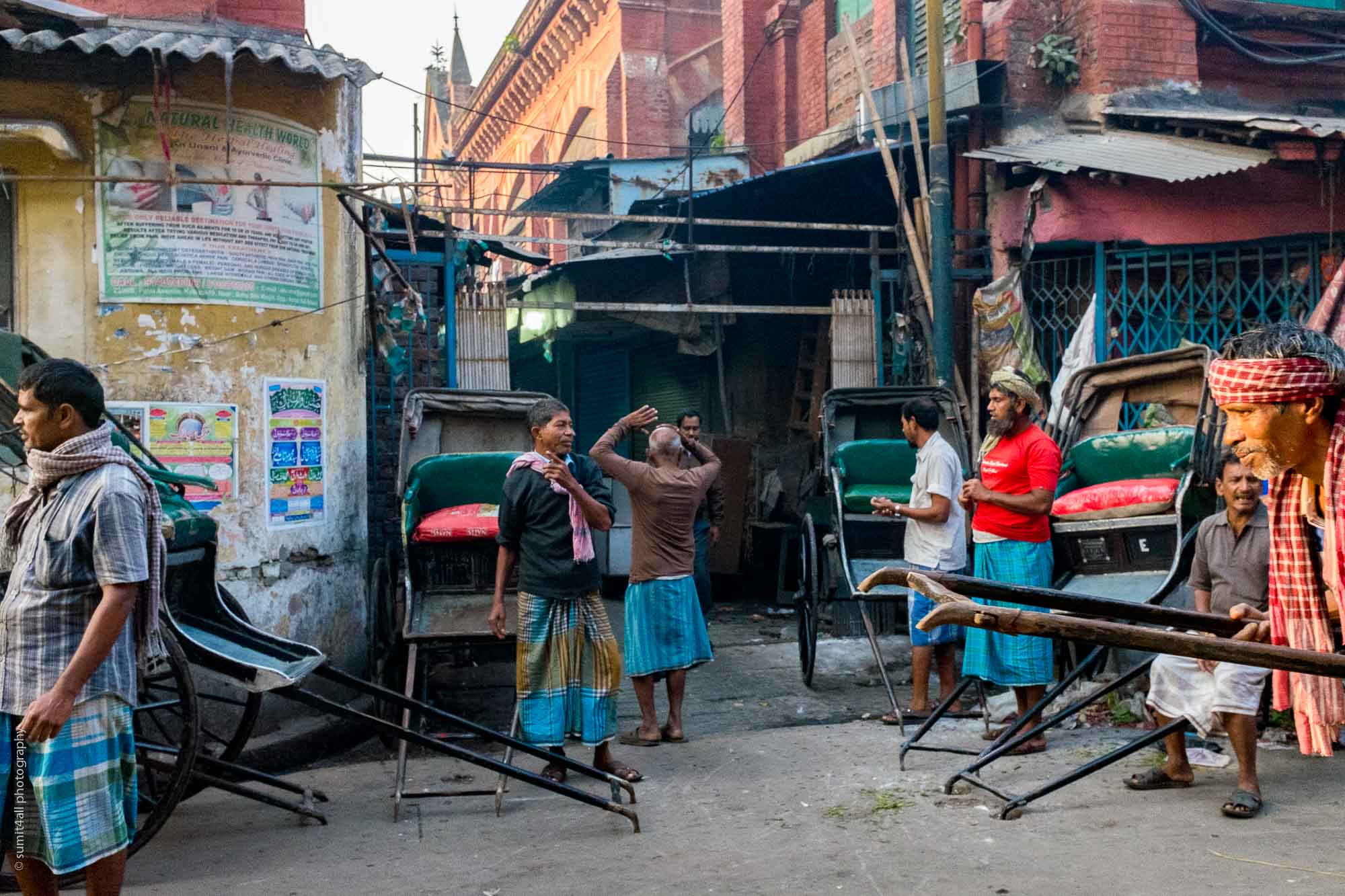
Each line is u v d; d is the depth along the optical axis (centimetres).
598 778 464
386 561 680
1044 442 546
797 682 741
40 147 582
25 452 423
